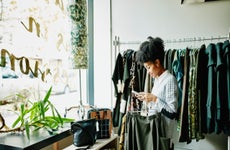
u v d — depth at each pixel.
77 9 1.83
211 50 1.90
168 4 2.51
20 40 1.68
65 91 2.27
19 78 1.68
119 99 2.40
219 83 1.81
